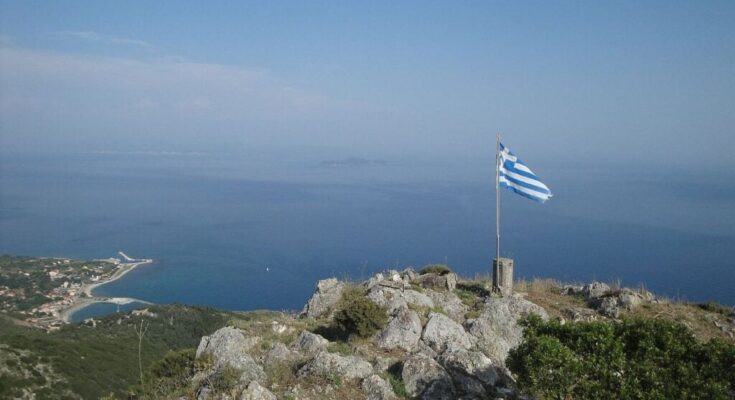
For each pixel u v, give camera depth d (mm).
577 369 8773
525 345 9570
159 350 45375
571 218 153000
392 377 10812
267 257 143500
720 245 99875
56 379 32969
